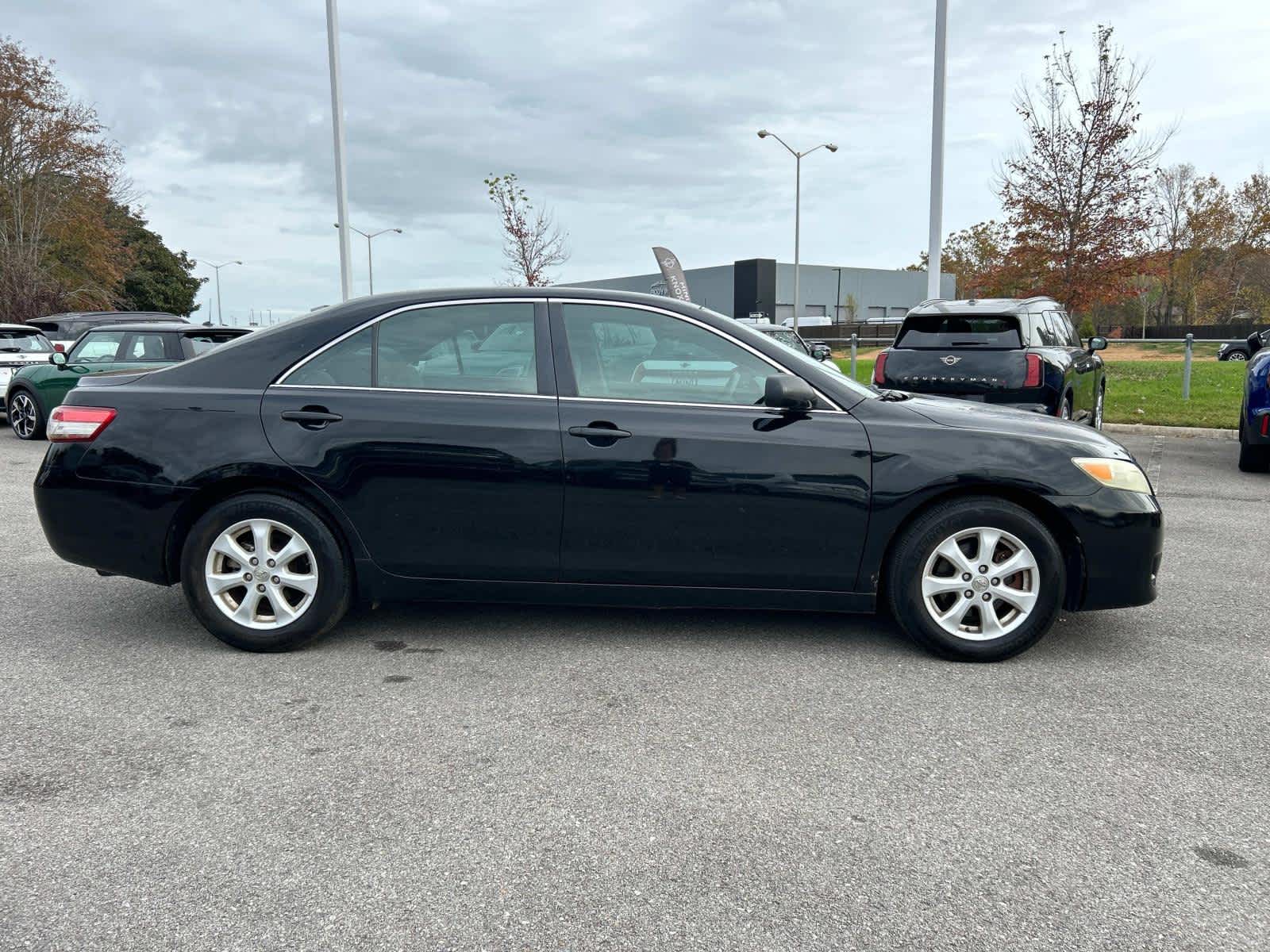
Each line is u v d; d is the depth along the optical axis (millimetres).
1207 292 68688
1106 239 17922
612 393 4184
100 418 4285
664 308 4258
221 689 3850
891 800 2928
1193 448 11320
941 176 15523
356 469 4145
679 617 4812
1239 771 3129
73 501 4289
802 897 2424
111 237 44969
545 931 2285
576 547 4160
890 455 4074
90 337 12094
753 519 4098
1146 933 2281
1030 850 2650
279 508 4168
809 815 2842
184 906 2383
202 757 3227
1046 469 4074
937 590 4129
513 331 4262
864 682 3922
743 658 4215
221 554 4215
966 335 8945
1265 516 7477
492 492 4129
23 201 40438
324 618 4227
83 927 2297
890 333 45094
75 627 4668
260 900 2406
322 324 4332
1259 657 4246
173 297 67188
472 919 2330
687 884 2482
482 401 4176
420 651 4309
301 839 2699
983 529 4078
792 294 68438
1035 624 4094
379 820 2811
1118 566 4102
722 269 68812
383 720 3543
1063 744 3332
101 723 3510
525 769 3145
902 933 2279
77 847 2652
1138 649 4352
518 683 3912
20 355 13328
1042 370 8688
